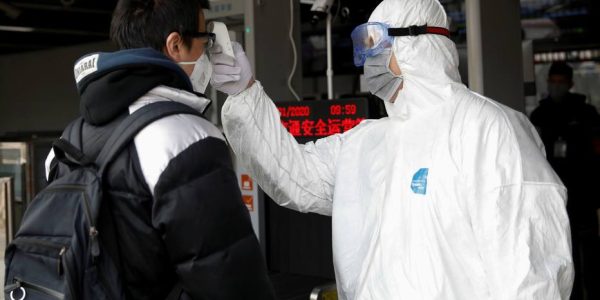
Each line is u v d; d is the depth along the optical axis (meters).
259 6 3.63
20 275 1.46
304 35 9.02
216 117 4.02
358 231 1.86
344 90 9.84
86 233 1.35
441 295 1.65
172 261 1.36
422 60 1.78
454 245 1.65
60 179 1.46
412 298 1.67
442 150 1.70
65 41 12.07
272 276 3.31
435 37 1.80
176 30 1.48
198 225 1.33
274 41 3.71
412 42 1.78
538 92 8.08
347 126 3.07
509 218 1.59
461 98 1.74
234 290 1.36
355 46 1.90
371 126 1.94
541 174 1.62
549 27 8.05
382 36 1.80
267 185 2.00
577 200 4.52
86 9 9.05
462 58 3.89
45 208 1.43
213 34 1.59
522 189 1.60
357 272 1.83
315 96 9.12
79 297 1.34
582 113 5.69
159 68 1.41
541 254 1.56
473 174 1.63
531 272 1.54
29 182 3.73
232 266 1.36
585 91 7.98
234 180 1.43
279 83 3.74
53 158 1.61
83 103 1.43
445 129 1.72
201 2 1.55
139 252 1.36
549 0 7.99
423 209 1.70
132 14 1.47
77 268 1.34
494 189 1.60
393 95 1.87
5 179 3.64
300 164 1.98
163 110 1.38
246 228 1.42
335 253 1.90
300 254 3.31
